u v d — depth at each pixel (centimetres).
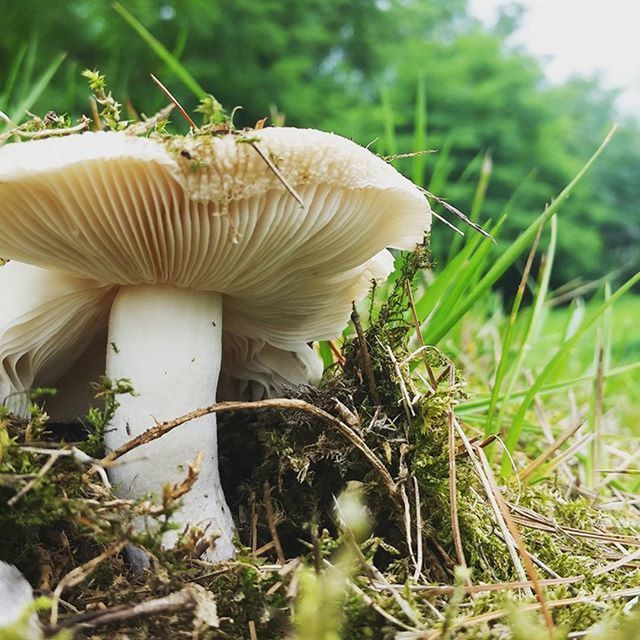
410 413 20
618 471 25
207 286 18
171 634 14
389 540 19
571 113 298
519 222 194
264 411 22
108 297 20
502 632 14
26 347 20
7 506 15
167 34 128
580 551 21
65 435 23
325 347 26
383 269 22
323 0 177
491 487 19
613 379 42
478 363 40
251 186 15
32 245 17
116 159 14
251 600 15
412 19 200
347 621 14
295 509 20
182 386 18
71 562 16
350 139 16
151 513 15
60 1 105
